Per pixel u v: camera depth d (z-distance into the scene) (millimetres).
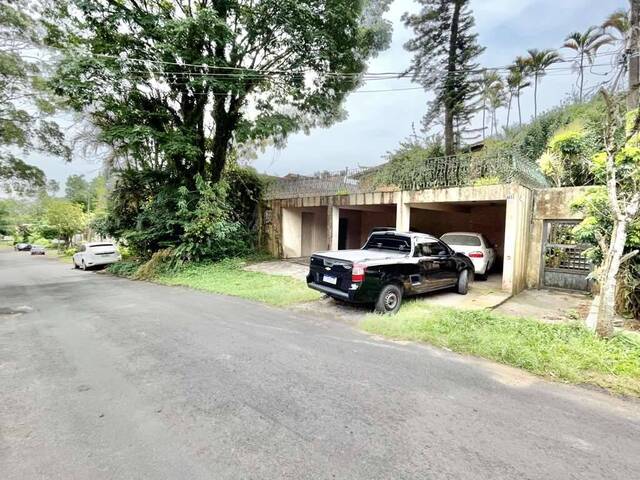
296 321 6004
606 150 4680
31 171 15789
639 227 5617
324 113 16094
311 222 16875
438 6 19922
